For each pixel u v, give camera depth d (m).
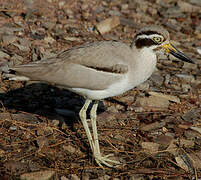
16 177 9.48
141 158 10.61
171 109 13.00
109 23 17.36
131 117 12.38
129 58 10.55
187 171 10.29
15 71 10.66
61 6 18.31
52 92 13.15
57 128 11.45
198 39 17.86
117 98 13.26
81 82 10.44
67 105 12.66
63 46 15.57
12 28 15.94
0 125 11.20
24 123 11.33
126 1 19.86
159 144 11.24
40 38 15.75
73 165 10.16
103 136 11.38
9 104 12.24
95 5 18.97
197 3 20.58
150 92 13.59
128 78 10.52
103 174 10.06
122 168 10.23
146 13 19.38
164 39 10.81
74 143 10.95
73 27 17.02
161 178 10.02
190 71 15.44
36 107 12.31
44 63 10.63
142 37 10.63
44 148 10.54
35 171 9.67
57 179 9.65
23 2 17.86
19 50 14.83
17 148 10.45
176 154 10.89
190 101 13.54
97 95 10.60
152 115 12.59
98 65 10.37
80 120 11.94
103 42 10.85
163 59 16.12
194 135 11.76
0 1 17.62
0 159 10.00
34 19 16.95
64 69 10.44
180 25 18.77
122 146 11.10
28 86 13.20
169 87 14.23
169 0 20.62
